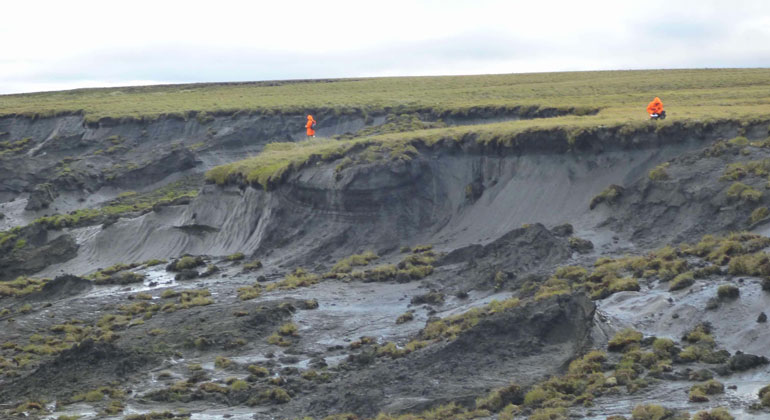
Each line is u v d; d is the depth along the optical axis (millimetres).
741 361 33625
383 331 46094
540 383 34281
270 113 116375
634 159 59375
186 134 117938
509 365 36625
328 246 62344
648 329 39250
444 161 65500
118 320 53000
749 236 47031
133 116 120938
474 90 121375
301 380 39188
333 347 44094
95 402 38406
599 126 60969
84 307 56906
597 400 32281
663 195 54406
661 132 59219
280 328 47219
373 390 36031
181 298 56094
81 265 72750
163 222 73438
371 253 60500
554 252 52031
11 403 39125
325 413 34875
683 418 29219
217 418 35156
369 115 111312
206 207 72188
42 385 41219
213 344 45375
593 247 52875
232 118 117750
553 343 38062
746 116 59562
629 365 34906
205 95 148000
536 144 62469
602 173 59625
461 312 46844
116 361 43219
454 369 36844
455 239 60250
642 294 42812
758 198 50281
